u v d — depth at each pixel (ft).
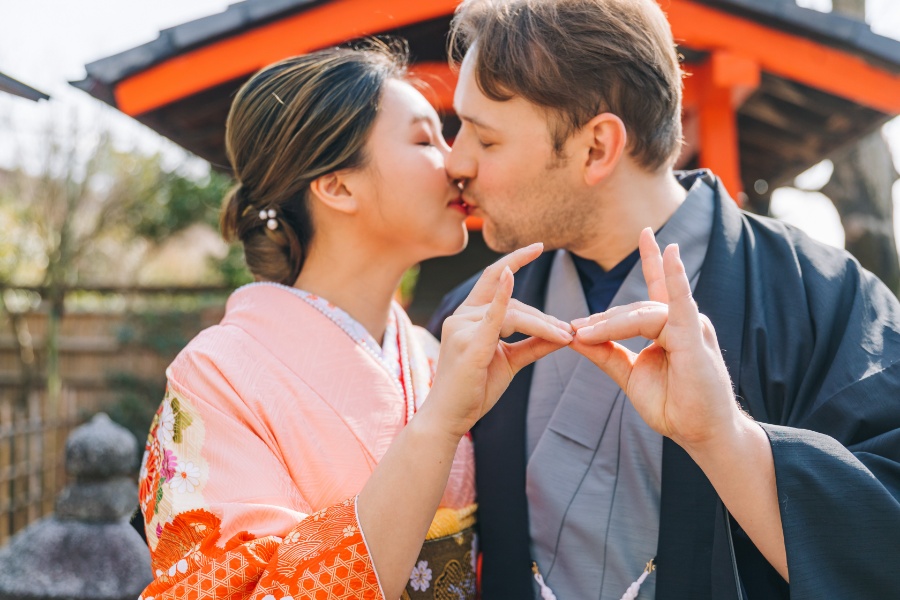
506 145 4.14
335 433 3.78
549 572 4.08
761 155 15.56
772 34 9.60
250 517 3.40
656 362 3.21
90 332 23.45
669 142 4.27
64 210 27.84
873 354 3.74
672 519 3.76
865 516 3.13
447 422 3.22
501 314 3.08
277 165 4.19
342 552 3.20
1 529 15.53
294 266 4.39
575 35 3.98
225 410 3.67
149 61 9.07
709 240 4.23
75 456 8.50
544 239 4.33
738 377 3.81
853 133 12.38
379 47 4.71
